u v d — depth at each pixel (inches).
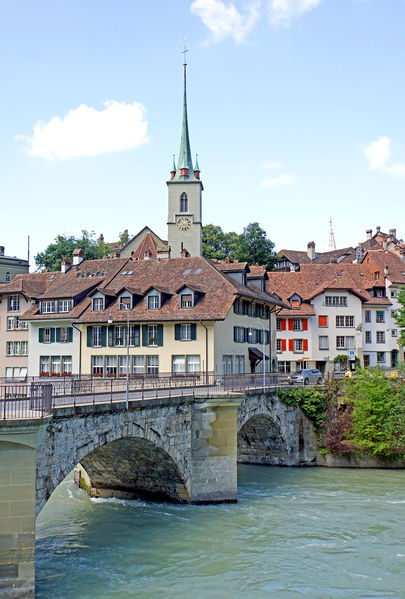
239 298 1925.4
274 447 1728.6
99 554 949.2
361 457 1689.2
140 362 1841.8
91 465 1246.3
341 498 1318.9
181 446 1175.6
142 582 845.2
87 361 1931.6
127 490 1289.4
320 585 848.3
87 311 1968.5
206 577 868.0
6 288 2233.0
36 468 767.1
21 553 713.0
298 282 2839.6
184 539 1024.9
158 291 1845.5
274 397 1636.3
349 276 2898.6
